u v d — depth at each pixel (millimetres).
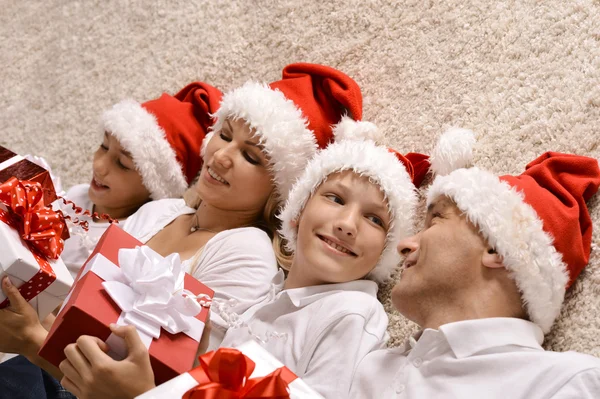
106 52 2107
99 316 1058
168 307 1105
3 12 2295
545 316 1175
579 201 1273
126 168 1735
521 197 1200
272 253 1543
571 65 1477
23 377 1279
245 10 1959
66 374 1074
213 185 1569
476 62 1598
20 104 2156
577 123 1413
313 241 1369
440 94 1615
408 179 1416
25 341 1167
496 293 1159
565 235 1208
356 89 1654
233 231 1550
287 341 1304
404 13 1734
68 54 2152
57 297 1202
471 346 1097
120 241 1185
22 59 2207
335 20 1818
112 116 1719
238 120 1553
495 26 1600
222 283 1466
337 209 1364
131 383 1034
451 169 1461
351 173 1379
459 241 1170
